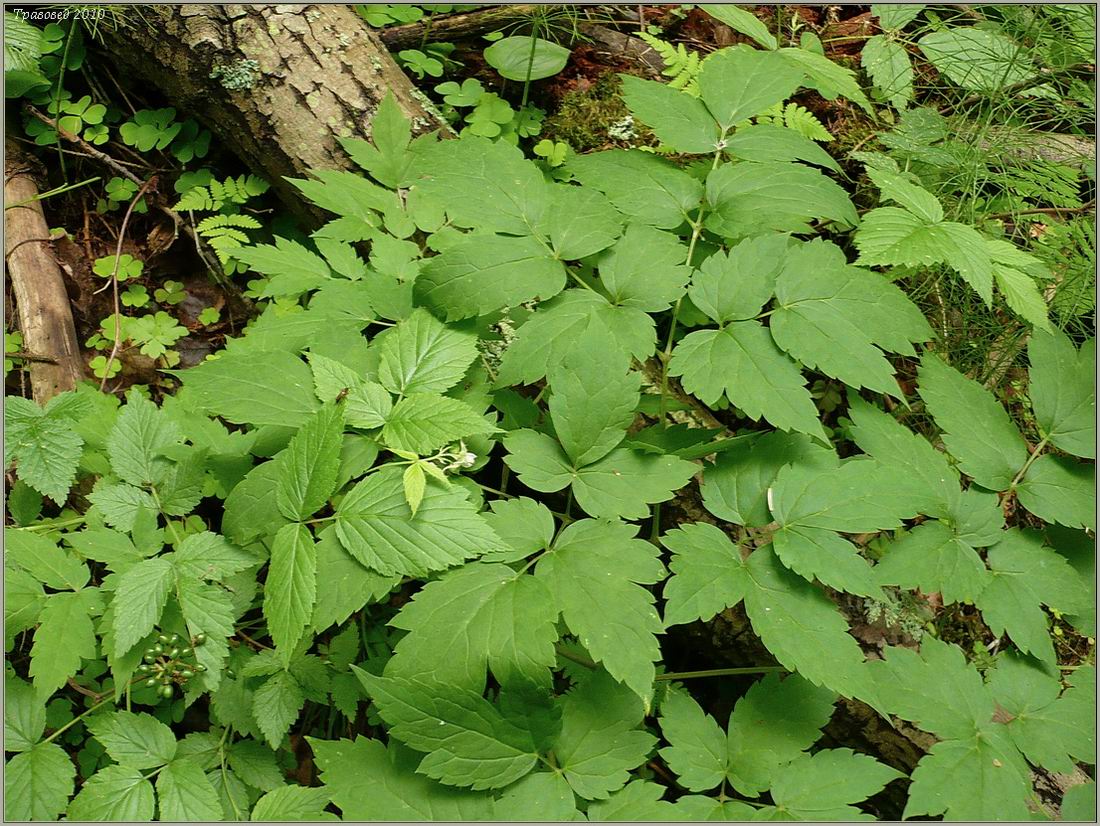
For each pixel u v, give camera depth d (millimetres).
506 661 508
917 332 579
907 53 885
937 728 551
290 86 765
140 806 549
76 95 872
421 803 535
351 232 665
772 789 539
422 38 888
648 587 659
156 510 610
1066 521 591
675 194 638
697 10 917
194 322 836
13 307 783
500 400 617
